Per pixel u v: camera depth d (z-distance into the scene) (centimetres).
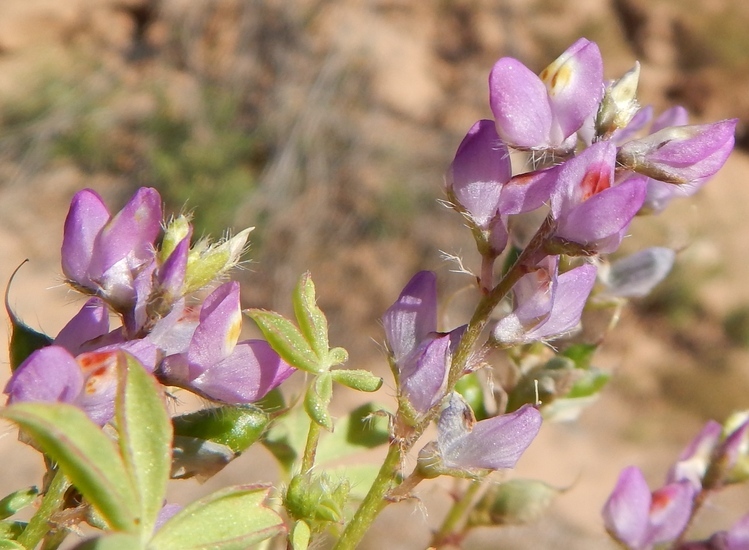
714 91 97
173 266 10
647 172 10
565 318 10
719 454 13
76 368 9
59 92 74
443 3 92
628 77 10
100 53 79
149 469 8
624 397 72
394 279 70
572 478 61
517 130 10
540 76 10
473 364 10
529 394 13
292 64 79
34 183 70
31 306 60
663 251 13
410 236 71
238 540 8
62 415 7
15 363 10
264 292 67
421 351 10
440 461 10
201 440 10
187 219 10
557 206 9
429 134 80
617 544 13
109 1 82
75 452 7
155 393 8
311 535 10
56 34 81
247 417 10
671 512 12
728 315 78
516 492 13
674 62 99
